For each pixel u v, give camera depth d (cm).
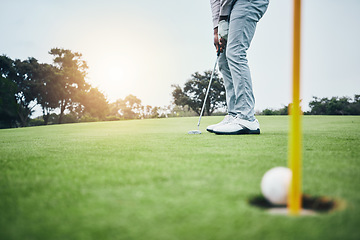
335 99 2288
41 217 93
